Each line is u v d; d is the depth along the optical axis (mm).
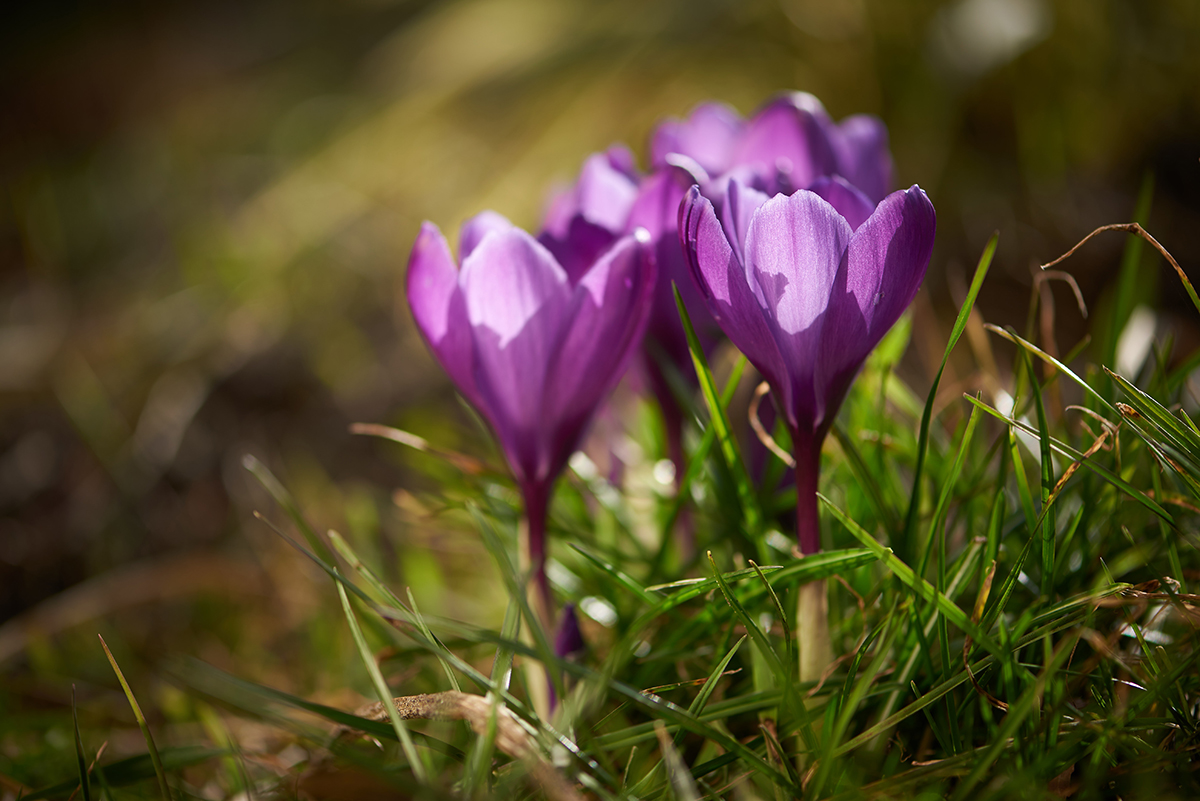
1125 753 429
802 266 414
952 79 927
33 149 1550
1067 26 917
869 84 976
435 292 433
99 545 731
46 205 1233
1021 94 935
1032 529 440
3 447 795
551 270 430
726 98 1007
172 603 649
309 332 896
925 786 431
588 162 474
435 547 646
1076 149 920
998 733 415
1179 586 433
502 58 1195
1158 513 432
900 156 931
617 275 430
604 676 426
